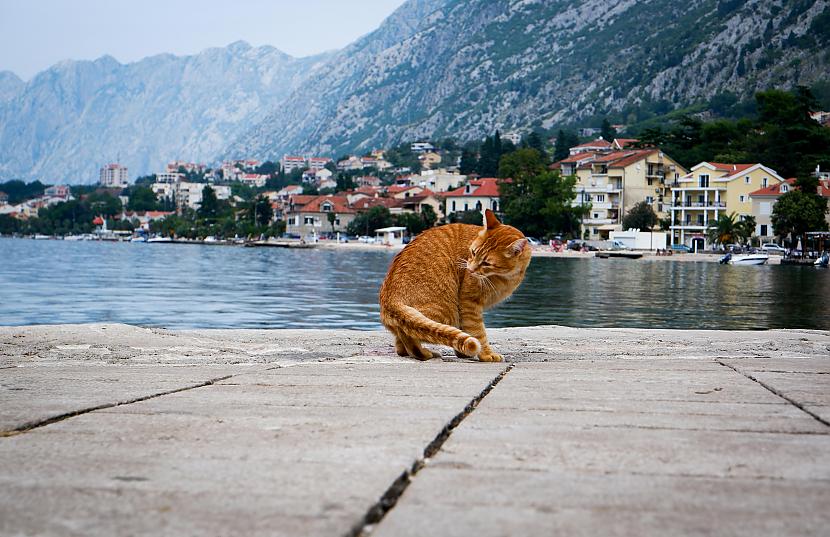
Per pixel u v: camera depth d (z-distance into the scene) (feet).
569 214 293.23
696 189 269.44
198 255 258.37
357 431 9.77
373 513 6.58
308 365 19.08
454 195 368.68
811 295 93.81
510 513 6.47
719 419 10.70
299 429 9.92
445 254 20.97
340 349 25.62
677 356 23.34
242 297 88.02
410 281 20.58
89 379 15.58
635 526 6.17
